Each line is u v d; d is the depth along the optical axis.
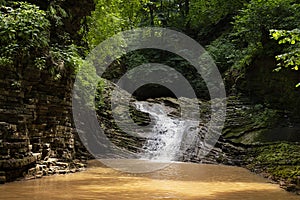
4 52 7.51
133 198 6.36
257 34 15.80
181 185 8.13
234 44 20.69
